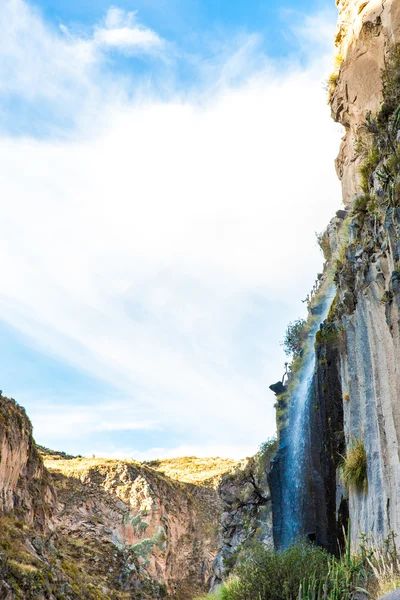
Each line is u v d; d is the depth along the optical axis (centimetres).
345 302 1414
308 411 1725
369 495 1184
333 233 2019
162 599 11806
